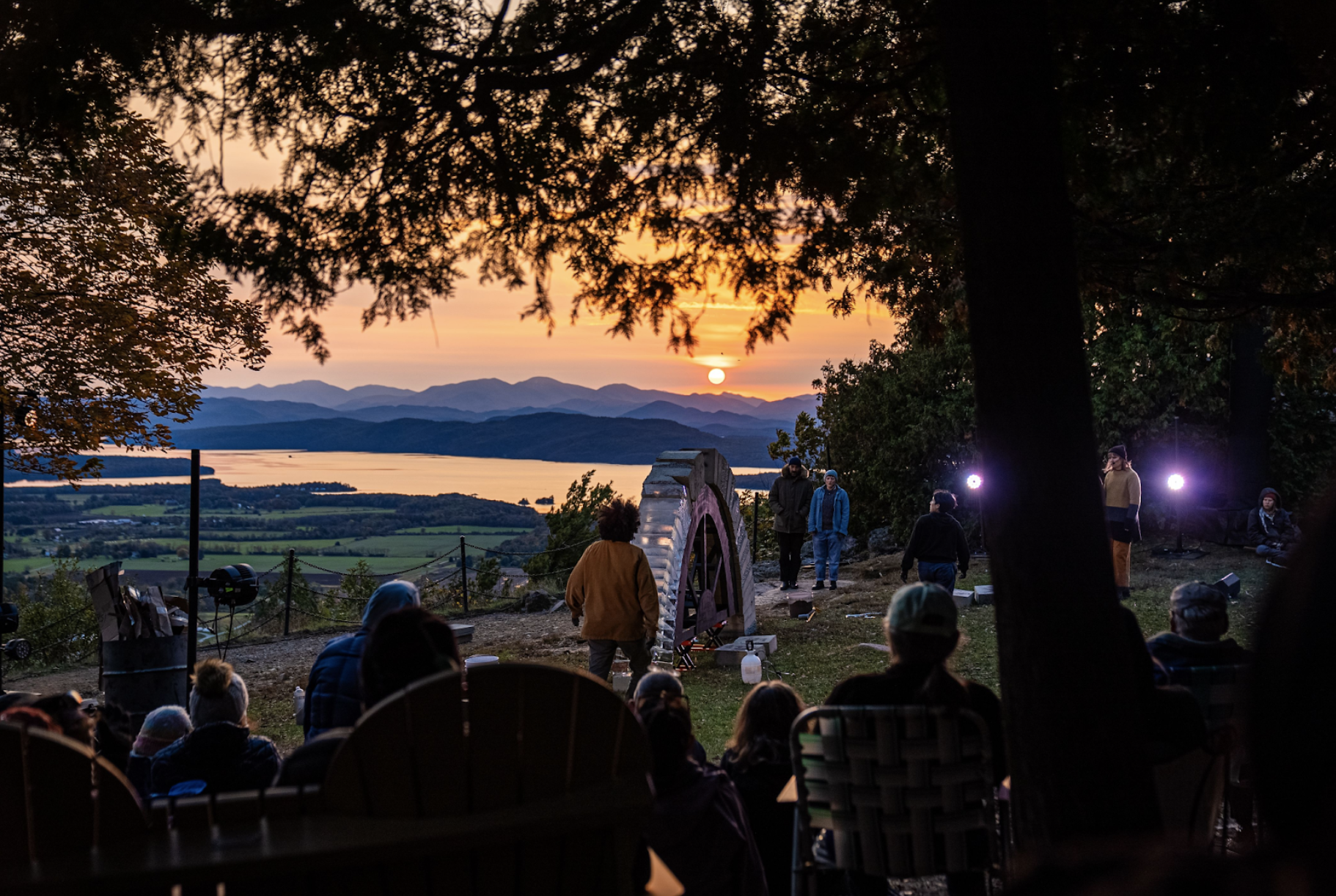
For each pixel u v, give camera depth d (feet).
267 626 60.64
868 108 18.54
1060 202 10.29
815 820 11.71
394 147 15.76
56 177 16.57
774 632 46.16
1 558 36.55
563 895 6.83
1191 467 60.59
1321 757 1.44
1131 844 1.71
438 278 16.07
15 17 13.38
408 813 6.64
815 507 57.36
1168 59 18.02
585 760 6.84
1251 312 26.37
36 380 49.83
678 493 40.16
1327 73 17.21
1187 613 14.84
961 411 73.10
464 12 15.62
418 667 9.12
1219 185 22.11
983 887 11.71
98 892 6.07
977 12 10.25
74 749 6.28
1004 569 10.21
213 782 14.28
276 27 14.38
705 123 16.76
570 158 16.71
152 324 50.83
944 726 10.99
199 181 14.98
